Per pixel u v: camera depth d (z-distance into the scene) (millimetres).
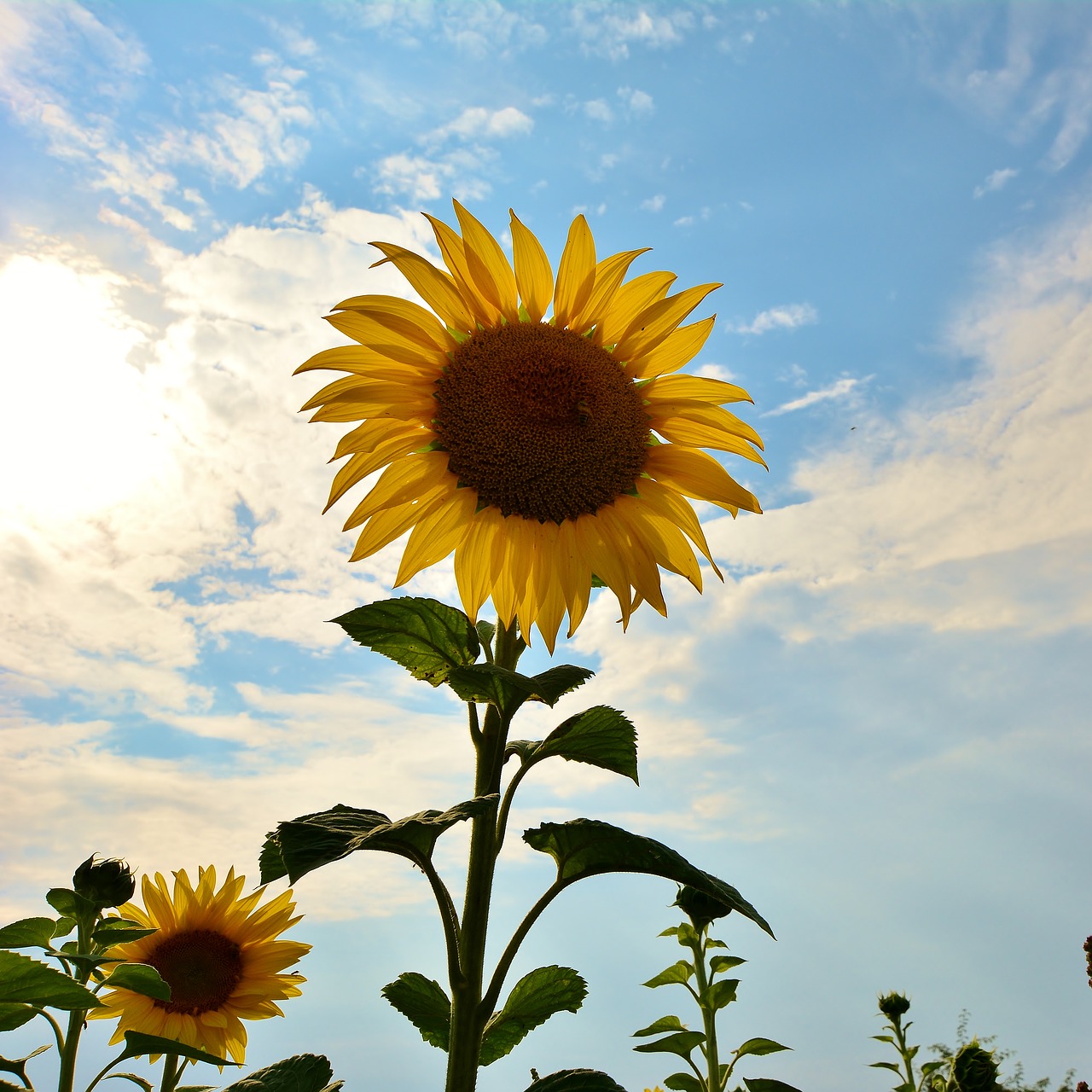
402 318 589
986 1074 729
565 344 610
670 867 505
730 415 625
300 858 459
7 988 481
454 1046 483
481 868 516
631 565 603
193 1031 680
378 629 541
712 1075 729
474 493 593
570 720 548
